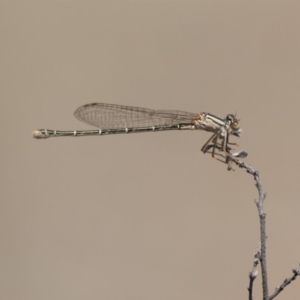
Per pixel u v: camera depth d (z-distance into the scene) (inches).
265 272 39.8
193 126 40.9
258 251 39.8
